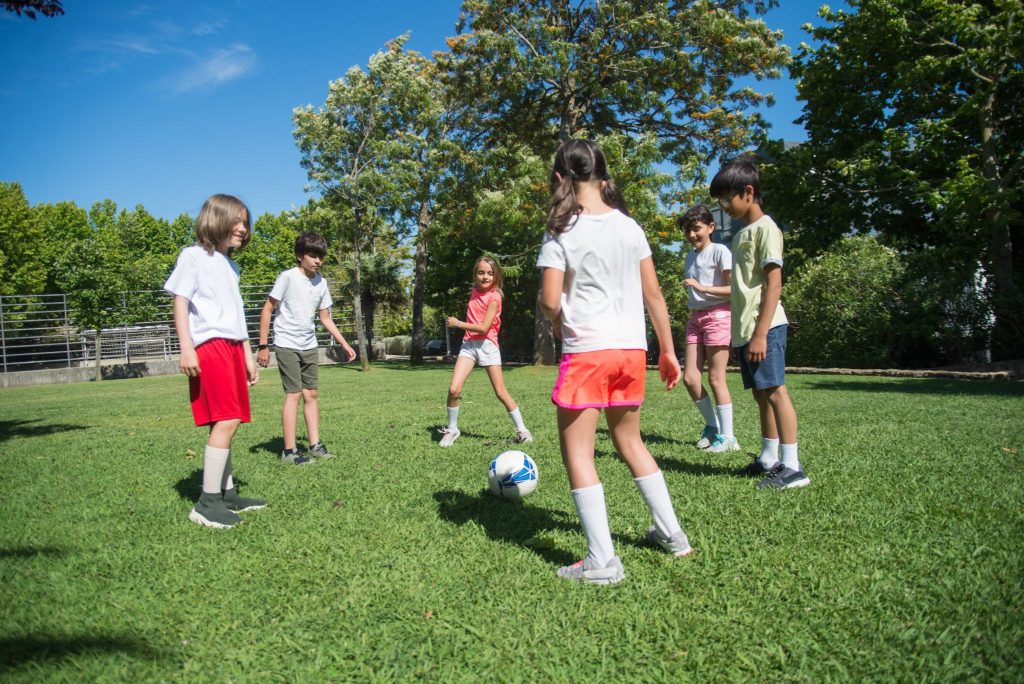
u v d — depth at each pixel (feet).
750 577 7.80
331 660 6.31
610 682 5.80
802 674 5.79
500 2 58.44
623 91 55.31
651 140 54.19
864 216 51.49
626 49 57.21
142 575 8.45
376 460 15.78
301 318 16.01
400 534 9.79
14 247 113.39
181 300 10.57
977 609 6.73
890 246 53.36
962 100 44.27
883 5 43.45
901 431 16.85
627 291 8.11
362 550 9.14
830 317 45.68
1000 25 40.27
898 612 6.79
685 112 61.72
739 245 12.34
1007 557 7.95
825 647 6.23
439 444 17.84
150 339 83.76
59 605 7.56
